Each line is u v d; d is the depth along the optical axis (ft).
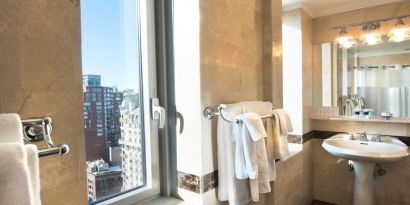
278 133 4.74
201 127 3.84
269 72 5.49
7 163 1.44
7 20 1.95
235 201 3.96
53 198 2.21
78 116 2.37
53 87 2.21
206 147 3.95
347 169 8.21
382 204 7.62
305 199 8.18
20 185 1.45
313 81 8.77
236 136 3.87
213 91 4.06
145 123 4.03
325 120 8.56
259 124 3.89
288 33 8.11
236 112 4.02
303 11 8.01
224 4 4.33
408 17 7.16
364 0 7.64
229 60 4.45
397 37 7.34
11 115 1.74
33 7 2.08
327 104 8.53
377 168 7.49
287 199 6.68
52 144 1.97
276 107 5.61
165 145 4.16
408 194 7.21
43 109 2.15
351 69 8.13
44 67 2.16
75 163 2.35
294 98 8.05
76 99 2.36
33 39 2.09
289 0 7.59
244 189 4.23
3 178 1.43
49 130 2.02
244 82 4.88
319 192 8.79
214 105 4.09
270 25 5.44
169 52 4.13
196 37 3.79
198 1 3.76
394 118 7.51
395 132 7.32
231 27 4.50
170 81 4.15
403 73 7.37
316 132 8.77
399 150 6.28
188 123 3.97
